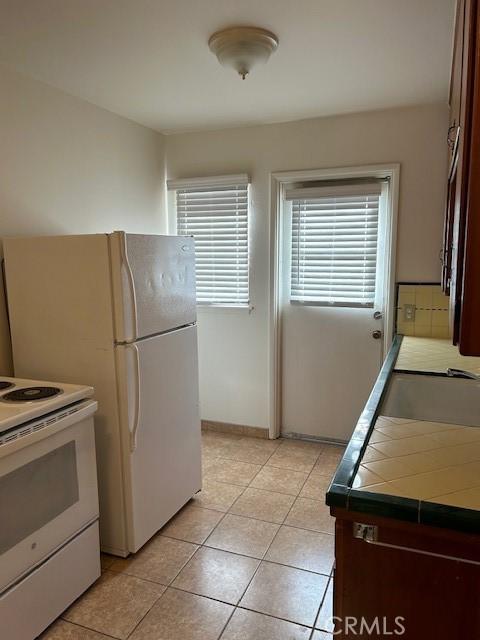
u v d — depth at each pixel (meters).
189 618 1.86
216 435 3.73
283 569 2.14
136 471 2.19
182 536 2.40
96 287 2.06
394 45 2.05
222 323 3.67
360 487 1.07
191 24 1.86
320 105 2.91
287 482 2.96
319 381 3.53
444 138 2.91
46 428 1.72
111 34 1.94
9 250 2.22
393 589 1.04
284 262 3.51
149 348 2.25
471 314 0.86
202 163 3.55
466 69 0.89
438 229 2.99
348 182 3.26
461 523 0.94
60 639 1.77
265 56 2.03
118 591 2.02
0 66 2.22
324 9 1.75
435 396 2.10
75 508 1.92
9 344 2.37
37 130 2.45
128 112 3.03
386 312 3.21
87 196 2.83
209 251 3.65
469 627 1.00
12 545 1.63
